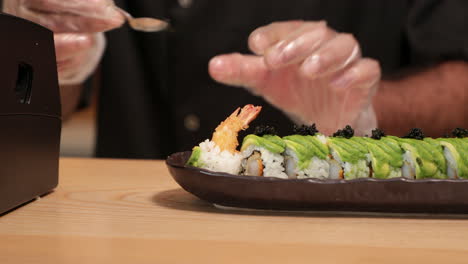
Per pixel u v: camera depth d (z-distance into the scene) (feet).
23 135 2.49
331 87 3.03
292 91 3.10
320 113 3.20
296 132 2.63
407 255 2.21
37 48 2.53
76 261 2.15
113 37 4.44
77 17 2.94
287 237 2.31
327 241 2.29
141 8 4.34
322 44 2.87
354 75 3.00
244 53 4.35
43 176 2.61
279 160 2.57
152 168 3.11
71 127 7.07
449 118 3.69
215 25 4.34
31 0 2.95
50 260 2.16
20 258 2.17
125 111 4.51
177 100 4.45
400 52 4.61
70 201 2.60
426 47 3.99
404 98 3.74
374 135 2.62
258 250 2.22
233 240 2.29
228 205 2.51
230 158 2.56
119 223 2.40
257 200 2.47
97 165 3.16
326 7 4.51
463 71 3.88
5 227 2.36
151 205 2.57
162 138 4.64
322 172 2.57
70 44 3.01
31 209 2.52
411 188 2.44
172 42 4.40
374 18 4.57
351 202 2.45
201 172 2.47
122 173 3.01
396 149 2.58
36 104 2.54
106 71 4.54
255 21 4.35
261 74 2.95
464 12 4.00
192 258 2.18
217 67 2.88
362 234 2.34
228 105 4.41
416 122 3.69
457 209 2.47
